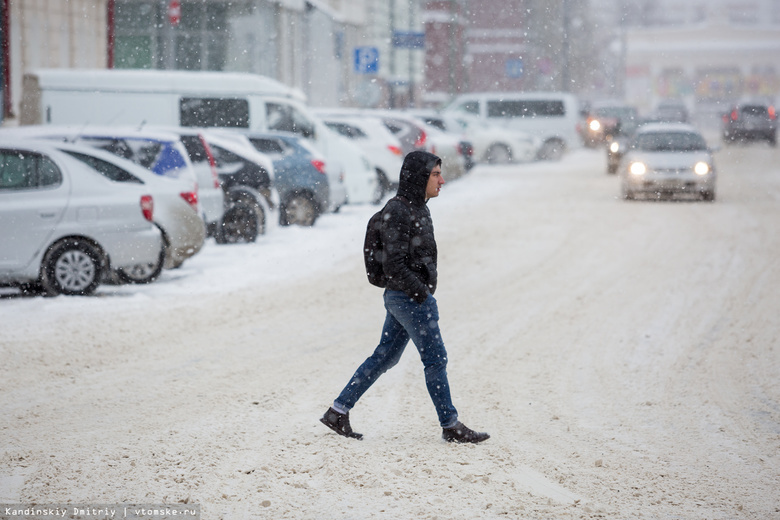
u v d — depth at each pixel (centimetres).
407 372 1909
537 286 2911
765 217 4719
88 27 7381
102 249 2681
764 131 12494
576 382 1834
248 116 4862
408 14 13975
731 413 1636
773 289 2841
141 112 4812
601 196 5969
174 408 1620
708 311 2533
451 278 3059
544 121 10081
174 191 2953
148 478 1261
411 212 1377
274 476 1273
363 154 5097
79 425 1515
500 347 2125
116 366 1923
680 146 5744
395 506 1165
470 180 7312
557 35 17250
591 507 1173
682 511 1172
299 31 9962
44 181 2644
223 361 1977
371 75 12300
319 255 3538
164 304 2559
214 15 8669
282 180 4322
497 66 16200
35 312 2409
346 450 1388
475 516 1135
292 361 1984
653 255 3528
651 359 2030
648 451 1418
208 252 3609
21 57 6322
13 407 1619
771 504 1205
